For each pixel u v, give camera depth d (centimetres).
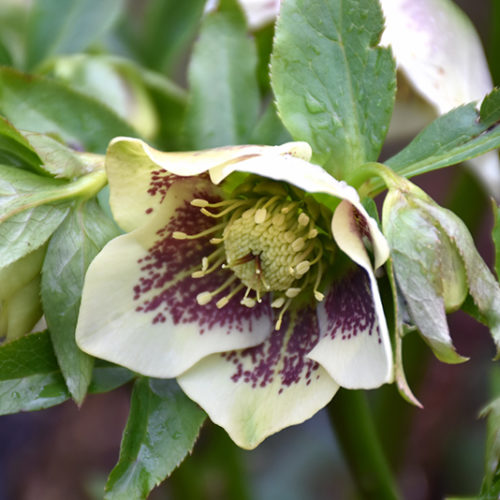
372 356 44
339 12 46
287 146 44
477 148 45
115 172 44
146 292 45
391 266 43
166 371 45
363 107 46
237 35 50
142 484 45
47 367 45
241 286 46
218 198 46
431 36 51
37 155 45
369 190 45
